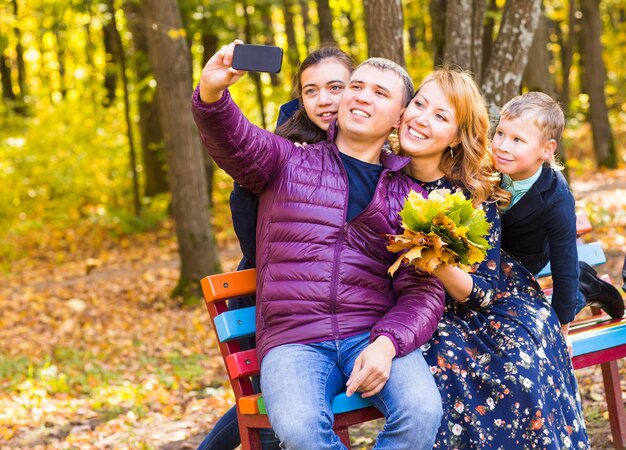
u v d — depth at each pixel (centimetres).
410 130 309
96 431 527
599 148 1770
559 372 309
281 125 341
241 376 307
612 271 857
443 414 288
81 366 744
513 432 290
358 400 280
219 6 1295
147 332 870
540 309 319
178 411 581
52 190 1708
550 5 1898
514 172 319
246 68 267
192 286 997
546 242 336
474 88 311
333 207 290
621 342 345
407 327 276
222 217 1524
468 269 272
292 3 1590
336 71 330
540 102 316
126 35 1788
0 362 754
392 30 541
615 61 2473
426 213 269
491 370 297
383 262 295
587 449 309
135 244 1423
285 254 287
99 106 1978
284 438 262
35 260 1377
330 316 284
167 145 995
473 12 577
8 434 523
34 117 1988
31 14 1510
